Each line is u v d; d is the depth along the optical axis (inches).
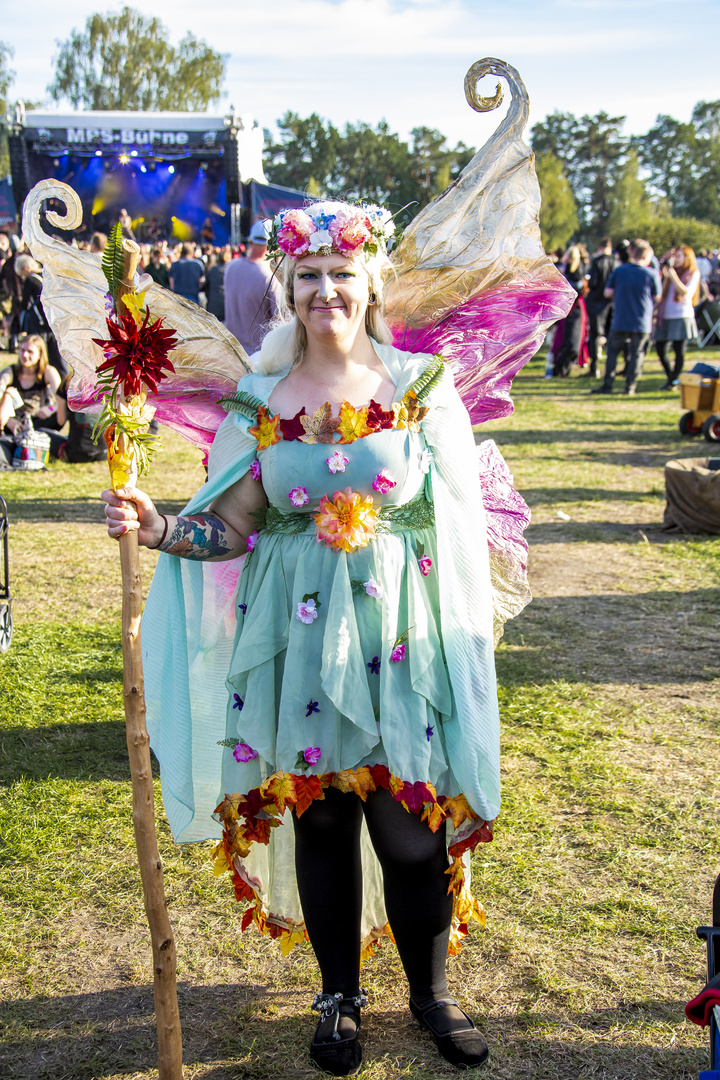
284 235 84.7
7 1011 93.9
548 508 298.2
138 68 2335.1
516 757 142.4
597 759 140.9
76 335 95.2
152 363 79.3
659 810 127.0
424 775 82.9
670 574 233.0
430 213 97.6
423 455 88.4
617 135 4247.0
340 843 88.7
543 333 102.1
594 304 602.9
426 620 87.0
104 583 224.1
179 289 585.0
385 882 88.0
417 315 100.9
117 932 106.0
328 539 84.4
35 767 139.8
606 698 162.6
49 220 92.6
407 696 85.3
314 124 3572.8
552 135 4291.3
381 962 102.3
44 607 207.2
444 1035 87.4
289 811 97.7
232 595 95.0
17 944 103.7
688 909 106.9
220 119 882.8
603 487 325.4
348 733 84.8
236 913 109.7
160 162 917.2
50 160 909.2
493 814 85.4
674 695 164.1
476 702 86.6
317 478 84.7
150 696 90.3
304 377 89.1
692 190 4645.7
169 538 84.3
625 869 114.2
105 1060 87.8
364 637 85.0
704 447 388.2
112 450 78.8
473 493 90.0
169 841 123.0
